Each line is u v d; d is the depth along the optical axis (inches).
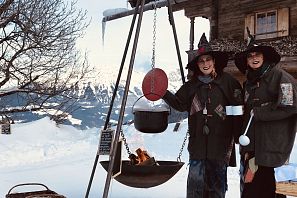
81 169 346.3
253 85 154.4
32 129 551.8
